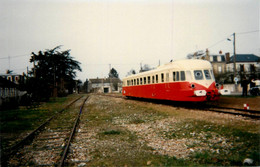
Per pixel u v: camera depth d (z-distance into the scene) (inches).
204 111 489.7
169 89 639.8
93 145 265.1
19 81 947.3
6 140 306.3
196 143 261.6
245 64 2442.2
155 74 740.0
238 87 1269.7
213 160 202.7
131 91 1029.2
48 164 203.0
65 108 731.4
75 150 245.0
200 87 551.8
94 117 501.7
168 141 276.2
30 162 211.9
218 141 261.7
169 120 412.2
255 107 526.9
